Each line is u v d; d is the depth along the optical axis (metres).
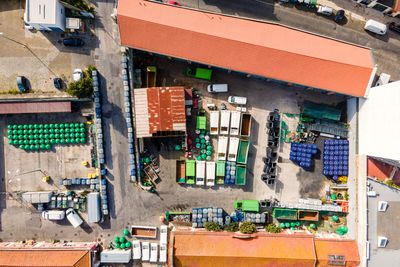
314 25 48.38
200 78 48.44
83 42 47.25
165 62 48.25
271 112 48.94
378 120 43.00
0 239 49.22
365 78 44.28
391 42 48.66
